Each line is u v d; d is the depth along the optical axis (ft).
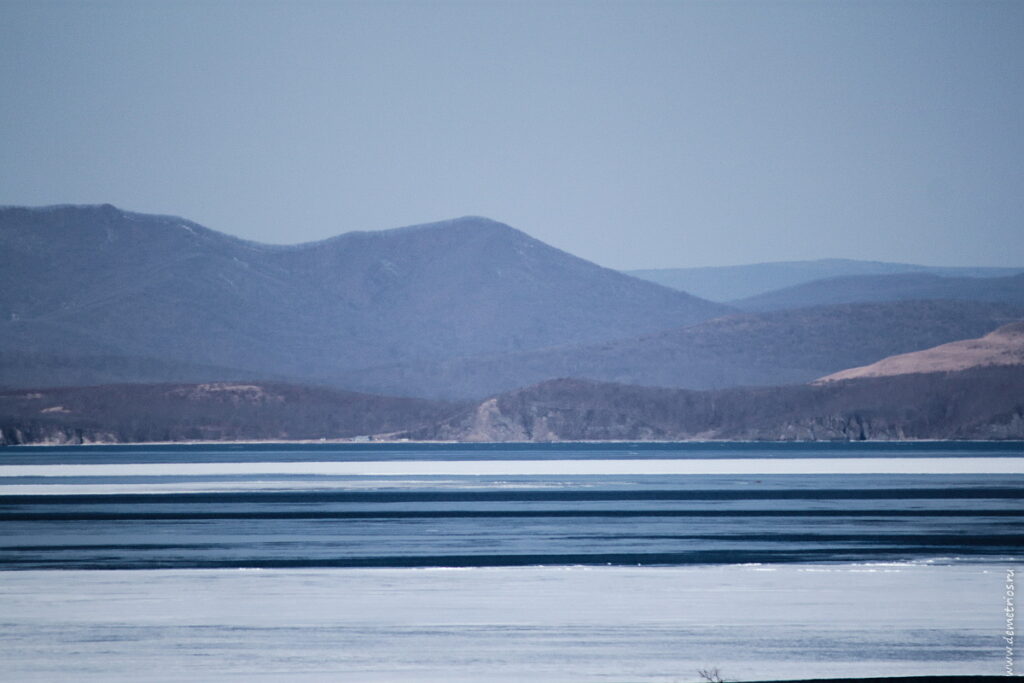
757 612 370.12
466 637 342.85
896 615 366.02
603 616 365.81
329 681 303.27
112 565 452.76
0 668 313.32
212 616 366.63
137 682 302.45
